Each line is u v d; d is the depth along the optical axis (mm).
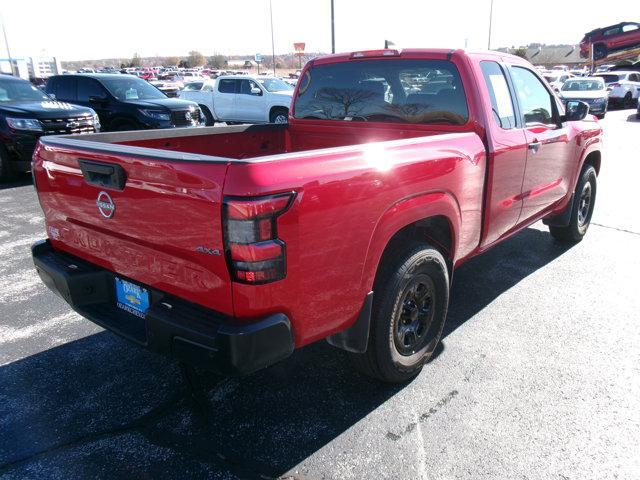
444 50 3691
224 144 4285
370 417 2957
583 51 38438
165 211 2338
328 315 2537
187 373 3344
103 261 2865
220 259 2191
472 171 3385
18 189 8852
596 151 5734
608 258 5531
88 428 2863
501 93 3852
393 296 2922
